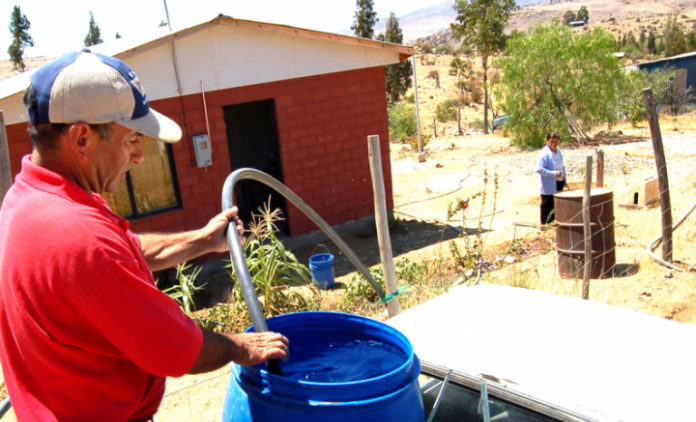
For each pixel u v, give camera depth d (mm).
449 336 2531
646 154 16656
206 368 1519
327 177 11289
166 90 9211
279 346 1675
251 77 10039
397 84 54000
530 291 2875
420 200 14070
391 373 1708
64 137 1485
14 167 7957
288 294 7156
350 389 1657
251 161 15234
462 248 9609
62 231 1381
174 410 4941
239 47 9836
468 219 11672
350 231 11633
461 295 2918
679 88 32250
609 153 17703
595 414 1958
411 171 18500
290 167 10836
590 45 21891
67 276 1359
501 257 8281
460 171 17500
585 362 2217
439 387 2352
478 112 53562
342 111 11258
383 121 11812
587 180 6180
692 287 6738
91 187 1583
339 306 7188
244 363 1596
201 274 9703
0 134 4098
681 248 8180
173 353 1435
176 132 1701
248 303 1799
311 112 10891
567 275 7551
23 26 64000
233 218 2242
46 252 1374
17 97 7633
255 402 1752
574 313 2584
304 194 11062
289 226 11062
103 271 1369
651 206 10641
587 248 6320
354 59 11172
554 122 22000
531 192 13367
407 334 2598
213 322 6512
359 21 53938
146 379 1648
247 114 14953
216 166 9945
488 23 36406
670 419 1892
